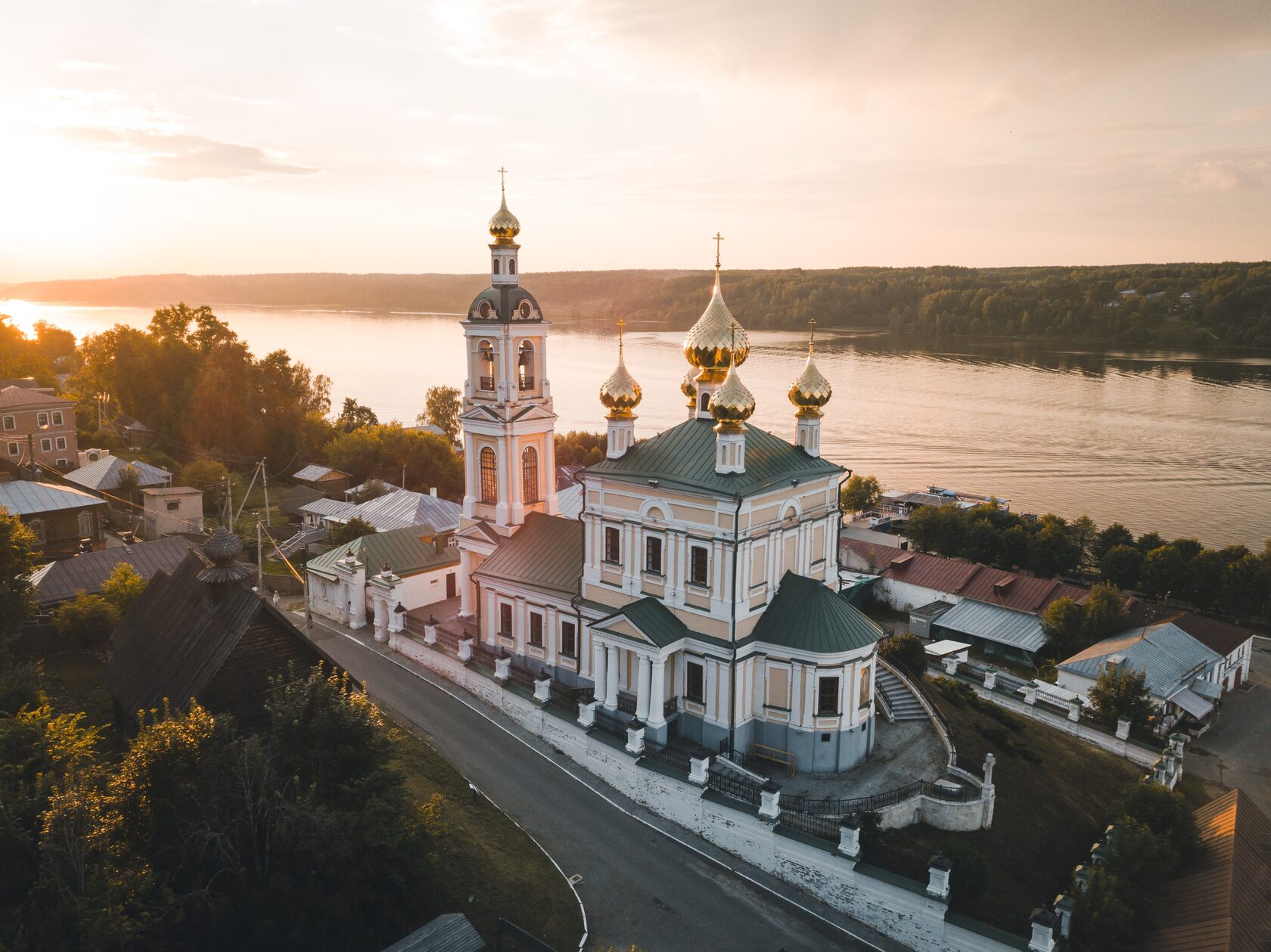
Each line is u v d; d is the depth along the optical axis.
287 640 41.59
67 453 125.31
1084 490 146.62
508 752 52.75
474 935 31.38
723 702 48.88
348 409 160.25
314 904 31.61
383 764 35.84
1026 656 81.56
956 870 40.94
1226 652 77.00
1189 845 43.81
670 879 42.62
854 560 97.44
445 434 167.12
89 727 47.38
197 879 30.77
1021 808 48.22
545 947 33.78
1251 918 37.78
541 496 66.44
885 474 158.62
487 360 63.81
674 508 49.38
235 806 32.03
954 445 179.62
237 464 141.38
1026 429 191.50
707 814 45.31
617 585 53.34
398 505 104.19
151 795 31.28
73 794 28.12
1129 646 73.38
